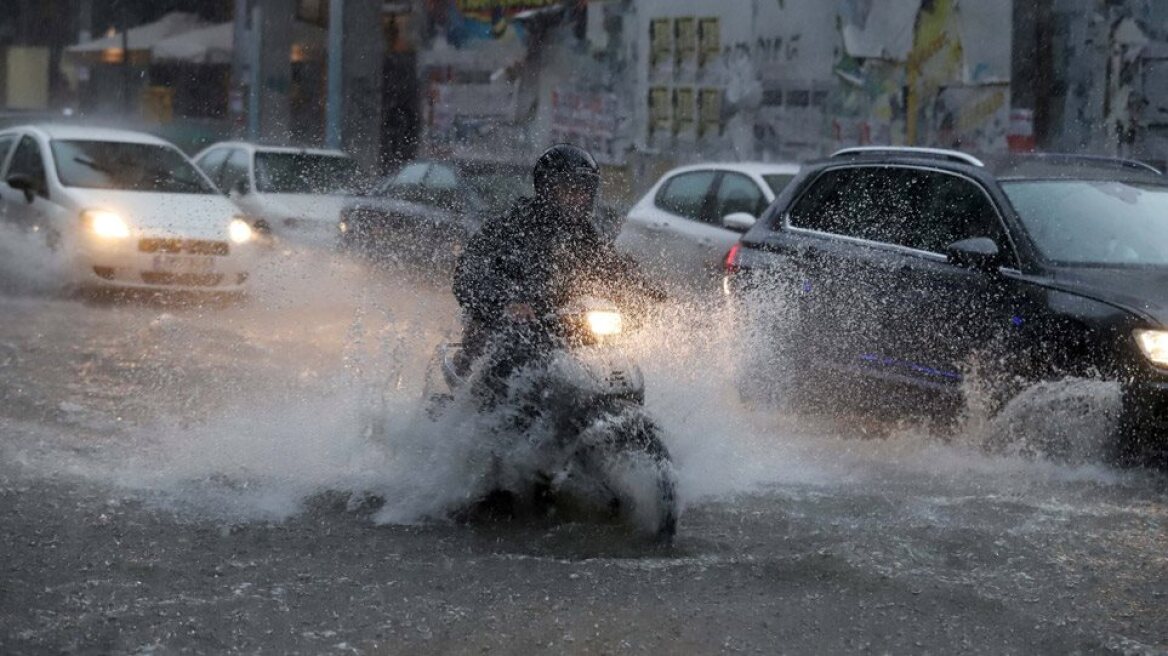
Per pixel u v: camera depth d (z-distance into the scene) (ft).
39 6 166.71
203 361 44.01
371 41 122.01
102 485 27.12
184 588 20.97
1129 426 29.58
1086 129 89.97
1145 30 88.48
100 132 66.13
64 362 42.83
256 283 61.05
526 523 25.20
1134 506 27.40
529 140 112.16
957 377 33.12
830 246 37.93
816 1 96.63
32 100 167.73
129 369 41.93
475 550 23.40
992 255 32.91
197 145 139.03
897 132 94.73
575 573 22.07
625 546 23.73
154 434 31.99
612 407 24.04
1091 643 19.15
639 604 20.58
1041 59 90.74
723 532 24.84
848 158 39.81
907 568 22.58
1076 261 32.86
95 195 60.08
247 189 75.20
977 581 21.99
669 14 103.30
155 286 58.54
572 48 109.60
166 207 60.23
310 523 24.86
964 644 19.12
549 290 24.36
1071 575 22.45
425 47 119.55
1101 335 30.14
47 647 18.31
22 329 50.08
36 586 20.81
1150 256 33.58
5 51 168.96
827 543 24.11
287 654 18.31
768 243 39.91
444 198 66.54
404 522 25.14
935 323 33.91
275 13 125.70
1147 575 22.56
